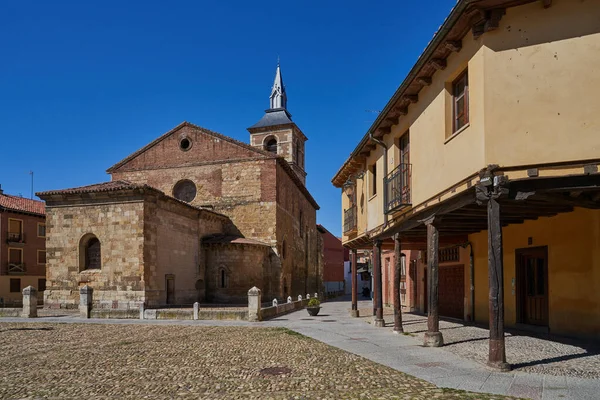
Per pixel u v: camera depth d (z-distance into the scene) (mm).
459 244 18562
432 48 10562
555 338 12664
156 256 26031
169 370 9953
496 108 8867
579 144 8289
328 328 17391
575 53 8461
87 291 22672
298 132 57844
